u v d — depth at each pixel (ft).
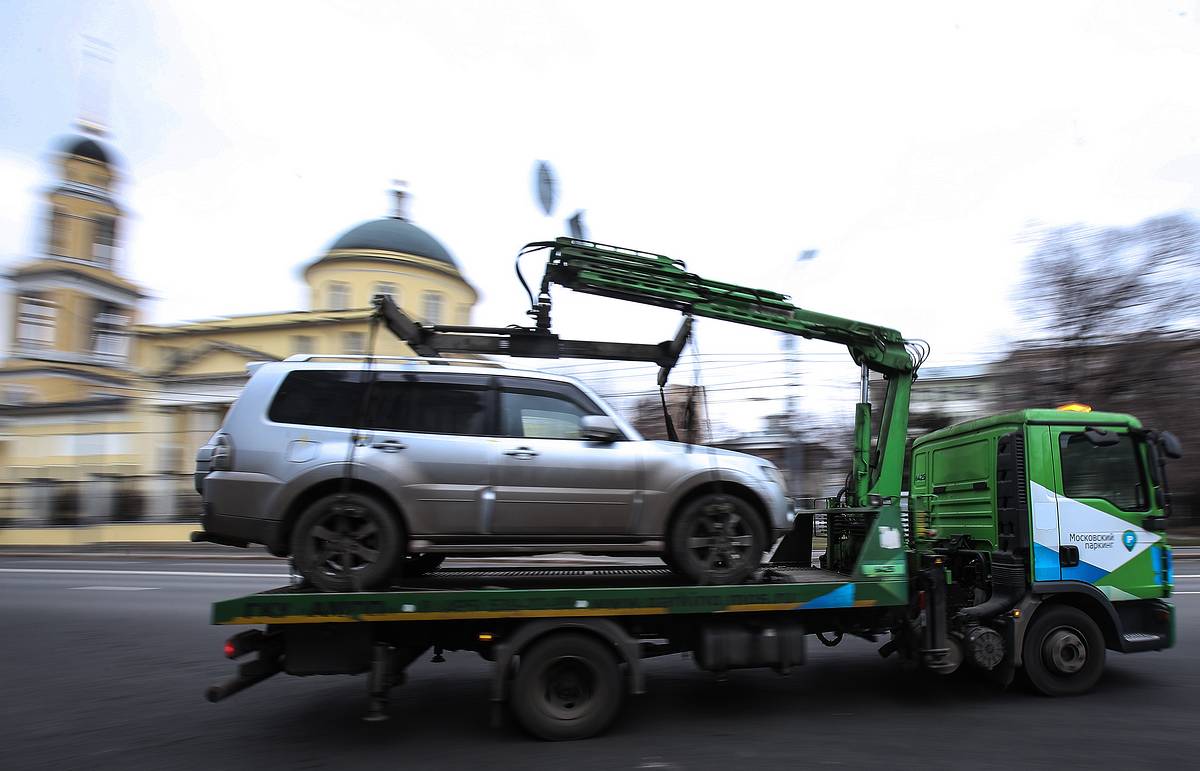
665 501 18.08
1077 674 19.51
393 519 16.88
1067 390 70.54
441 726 17.46
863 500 21.70
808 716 17.95
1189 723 17.12
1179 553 66.08
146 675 22.33
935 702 19.10
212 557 67.41
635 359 22.25
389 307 19.15
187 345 97.71
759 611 18.16
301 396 17.48
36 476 83.97
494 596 16.37
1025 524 19.53
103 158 120.37
